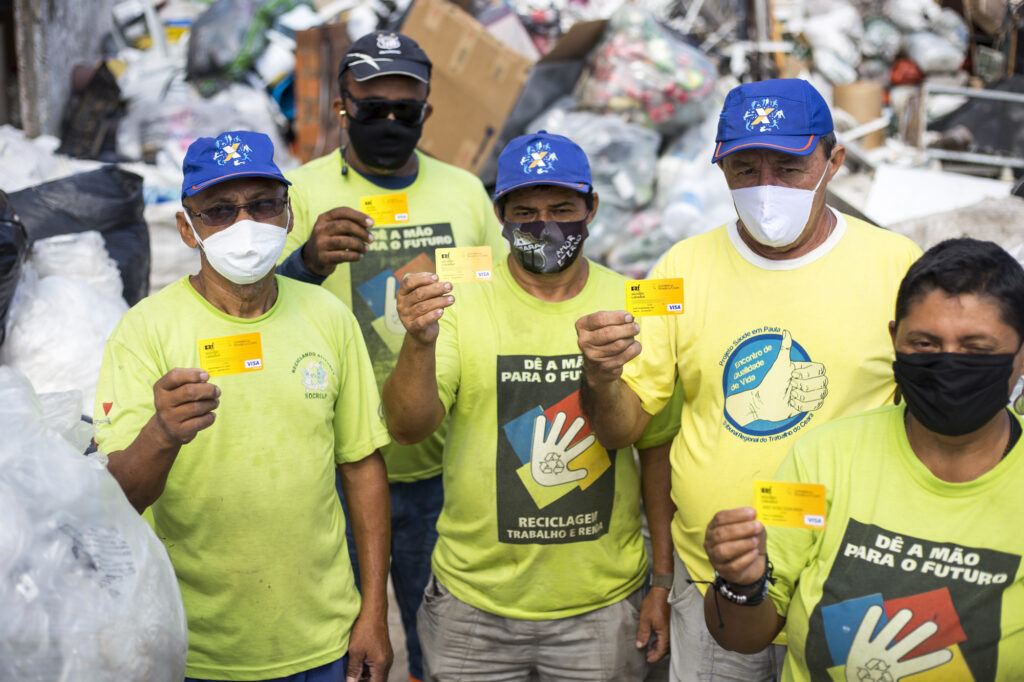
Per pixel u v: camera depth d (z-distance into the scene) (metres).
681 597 2.50
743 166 2.29
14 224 3.09
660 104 5.21
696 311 2.40
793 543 1.88
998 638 1.69
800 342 2.30
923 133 6.39
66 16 5.97
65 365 3.21
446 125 5.04
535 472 2.54
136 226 3.98
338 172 3.21
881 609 1.75
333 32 5.90
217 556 2.20
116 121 5.64
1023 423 1.76
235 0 6.37
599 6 7.04
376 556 2.46
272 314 2.29
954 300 1.64
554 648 2.64
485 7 6.24
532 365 2.54
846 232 2.36
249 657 2.24
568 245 2.49
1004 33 8.37
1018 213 3.98
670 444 2.71
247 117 5.75
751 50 7.07
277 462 2.21
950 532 1.73
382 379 3.15
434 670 2.72
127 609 1.69
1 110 5.86
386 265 3.13
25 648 1.57
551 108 5.42
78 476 1.75
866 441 1.86
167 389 1.92
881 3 8.19
